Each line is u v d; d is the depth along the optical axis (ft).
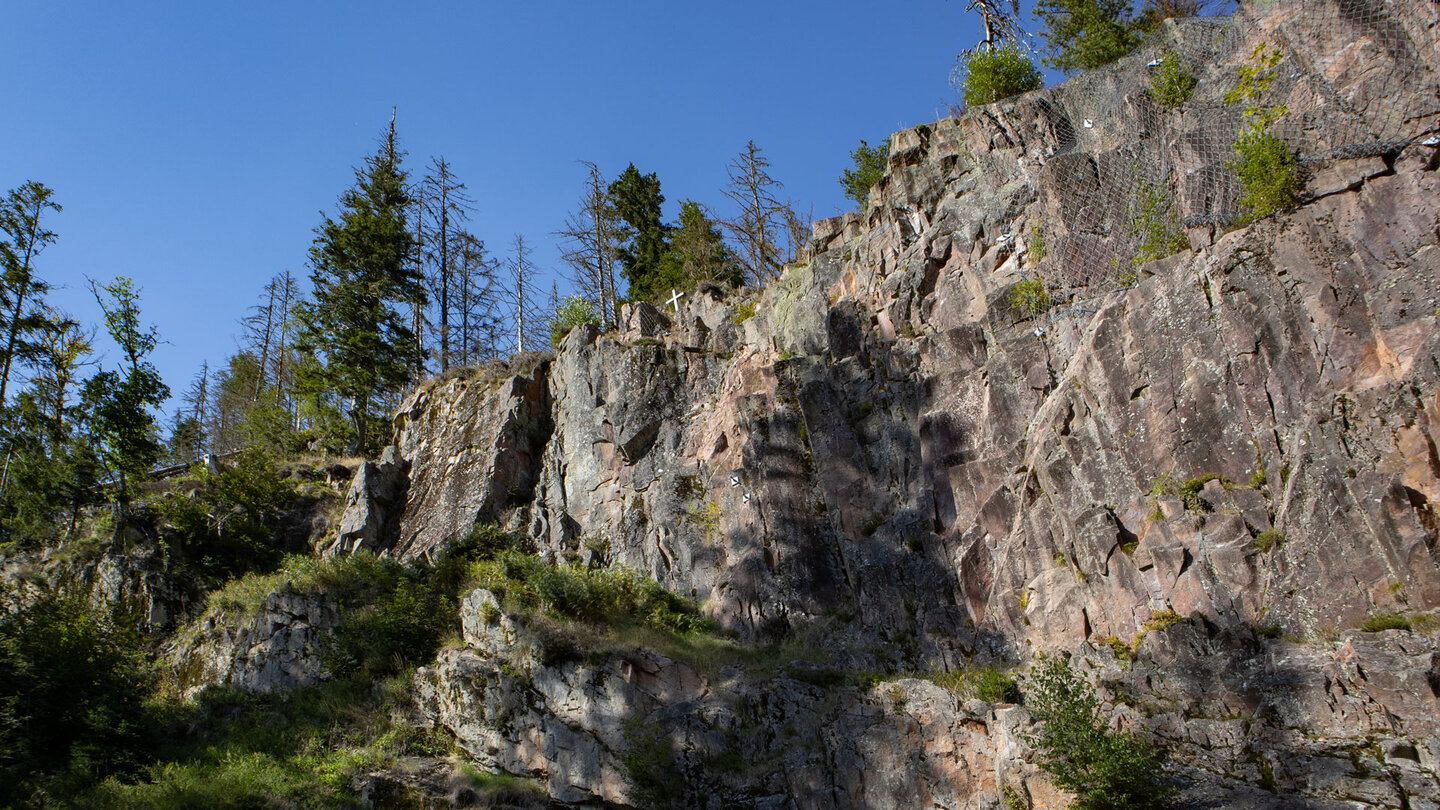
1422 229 43.57
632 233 131.44
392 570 77.77
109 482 95.91
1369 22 48.73
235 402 164.45
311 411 118.32
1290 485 42.86
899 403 62.13
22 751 58.54
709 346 83.30
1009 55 74.54
